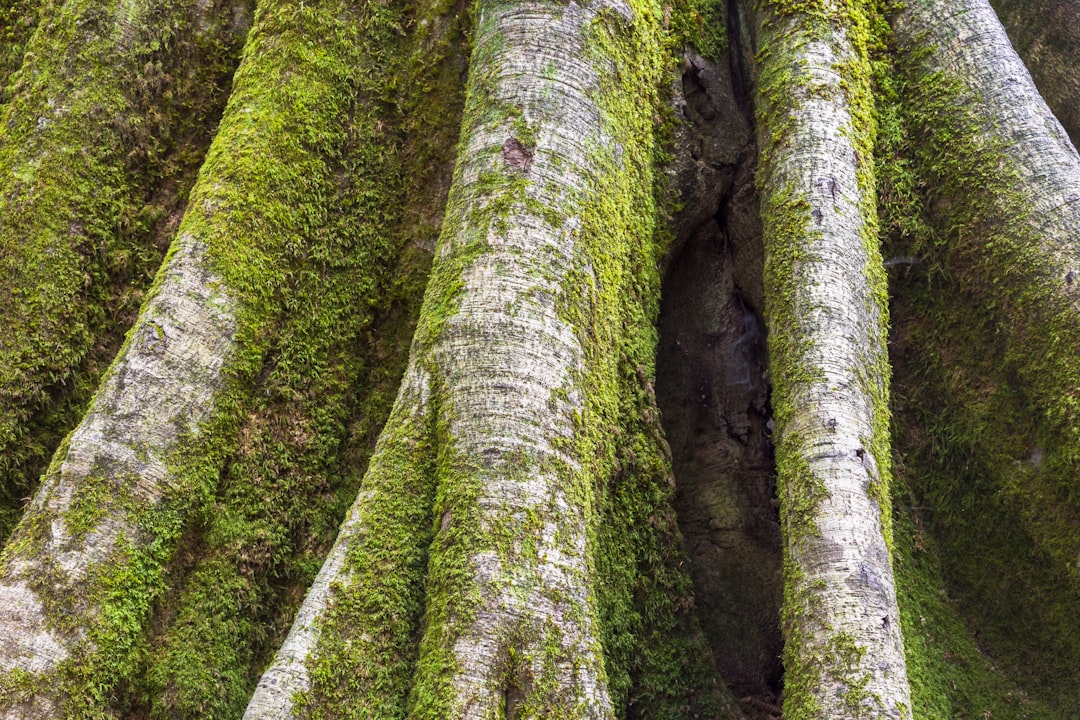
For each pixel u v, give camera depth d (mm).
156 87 4133
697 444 4250
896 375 4148
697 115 4305
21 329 3705
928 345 4082
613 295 3494
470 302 3123
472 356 3047
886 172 4141
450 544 2824
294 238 3729
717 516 4082
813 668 2914
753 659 3885
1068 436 3574
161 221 4059
